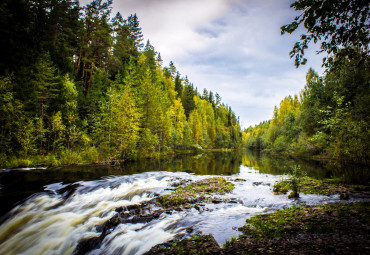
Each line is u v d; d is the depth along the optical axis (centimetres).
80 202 951
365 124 1286
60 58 3538
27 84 2455
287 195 898
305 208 620
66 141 2600
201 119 8788
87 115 3341
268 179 1394
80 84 3844
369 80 1777
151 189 1116
